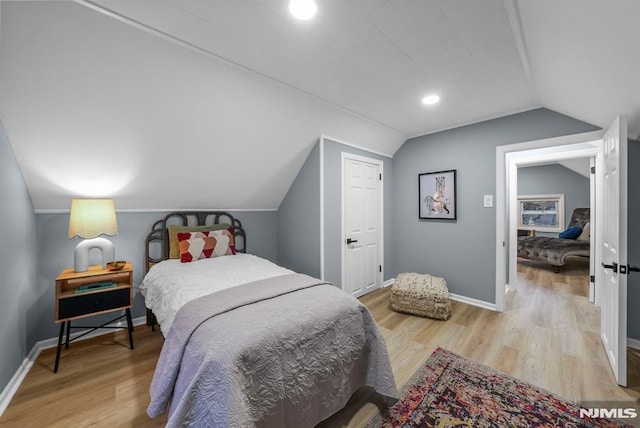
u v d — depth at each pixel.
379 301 3.30
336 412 1.52
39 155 1.86
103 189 2.28
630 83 1.45
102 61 1.58
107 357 2.04
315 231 3.10
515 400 1.57
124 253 2.55
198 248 2.61
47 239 2.18
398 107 2.70
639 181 2.12
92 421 1.43
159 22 1.44
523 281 4.19
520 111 2.77
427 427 1.40
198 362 1.08
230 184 2.97
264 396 1.08
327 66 1.93
